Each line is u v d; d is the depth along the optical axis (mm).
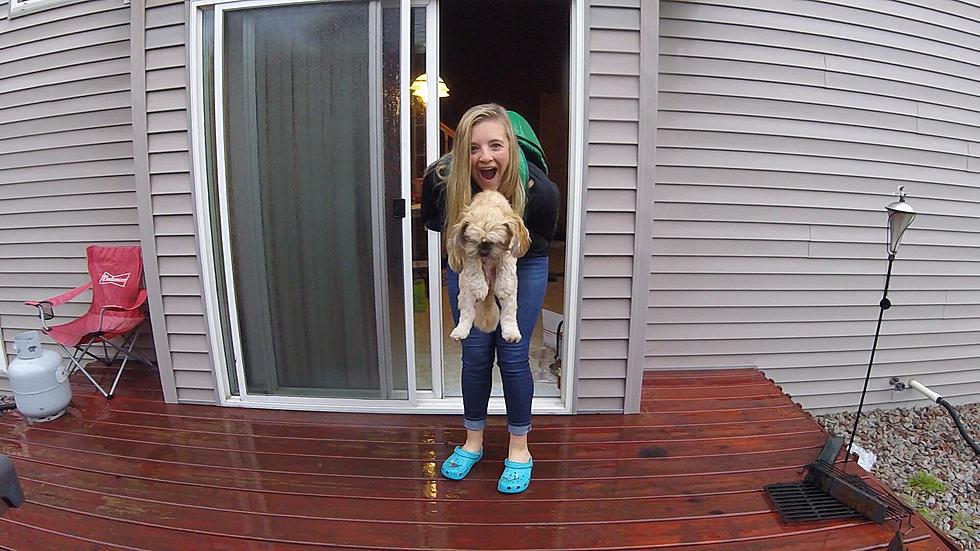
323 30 2232
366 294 2418
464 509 1816
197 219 2439
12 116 3234
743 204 2984
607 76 2209
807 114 2969
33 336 2512
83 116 3102
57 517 1821
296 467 2088
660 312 3051
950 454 3068
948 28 3141
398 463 2105
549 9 4418
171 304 2570
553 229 1804
